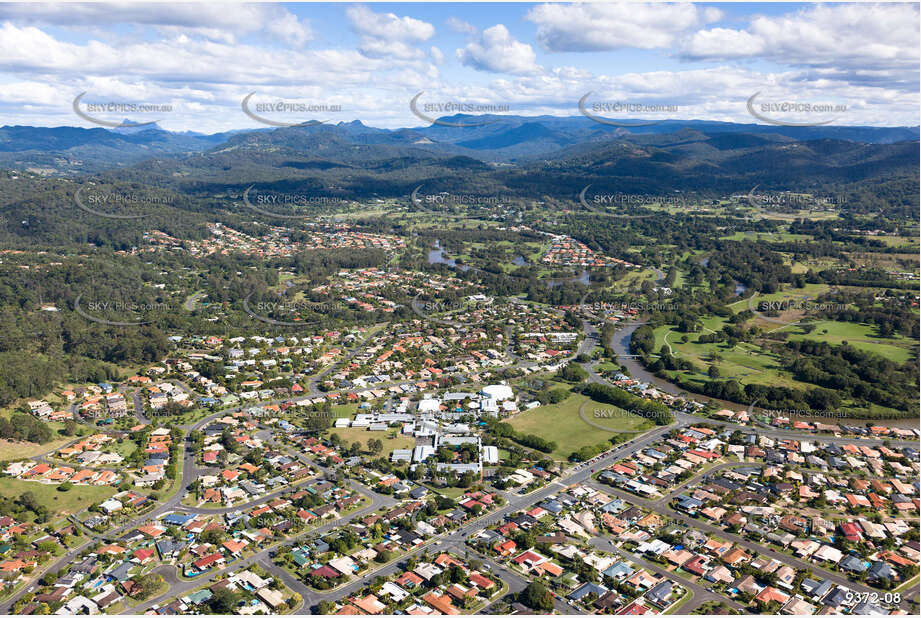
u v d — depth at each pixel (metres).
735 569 153.12
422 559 156.38
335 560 154.75
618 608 139.88
